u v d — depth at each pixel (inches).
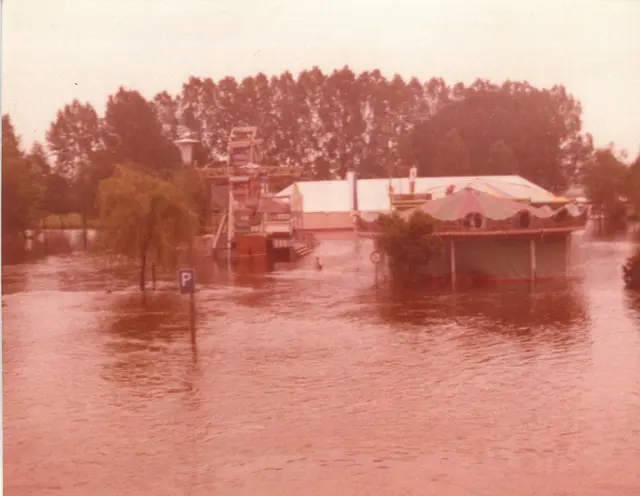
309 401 693.3
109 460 548.7
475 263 1567.4
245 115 4815.5
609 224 3641.7
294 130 4975.4
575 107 4441.4
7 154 3058.6
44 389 748.0
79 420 645.3
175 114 4778.5
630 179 3602.4
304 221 3393.2
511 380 753.6
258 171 2518.5
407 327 1058.1
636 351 877.2
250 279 1726.1
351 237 3307.1
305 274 1824.6
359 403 683.4
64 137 4210.1
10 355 904.3
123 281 1679.4
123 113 4131.4
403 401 687.1
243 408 674.8
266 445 575.2
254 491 488.7
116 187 1491.1
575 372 781.3
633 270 1455.5
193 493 487.2
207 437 596.7
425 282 1574.8
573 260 2011.6
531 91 4503.0
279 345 949.2
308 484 497.7
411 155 4498.0
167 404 691.4
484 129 4394.7
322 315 1183.6
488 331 1016.2
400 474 511.2
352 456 547.2
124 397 715.4
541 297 1334.9
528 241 1567.4
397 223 1584.6
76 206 4101.9
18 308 1282.0
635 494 471.2
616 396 689.6
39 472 525.3
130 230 1482.5
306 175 4881.9
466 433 593.9
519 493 477.1
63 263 2155.5
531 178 4399.6
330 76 4990.2
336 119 5012.3
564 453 546.0
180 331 1056.8
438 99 5088.6
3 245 2957.7
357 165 4985.2
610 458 534.3
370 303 1305.4
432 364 828.6
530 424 613.6
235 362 858.1
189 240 1572.3
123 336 1021.8
